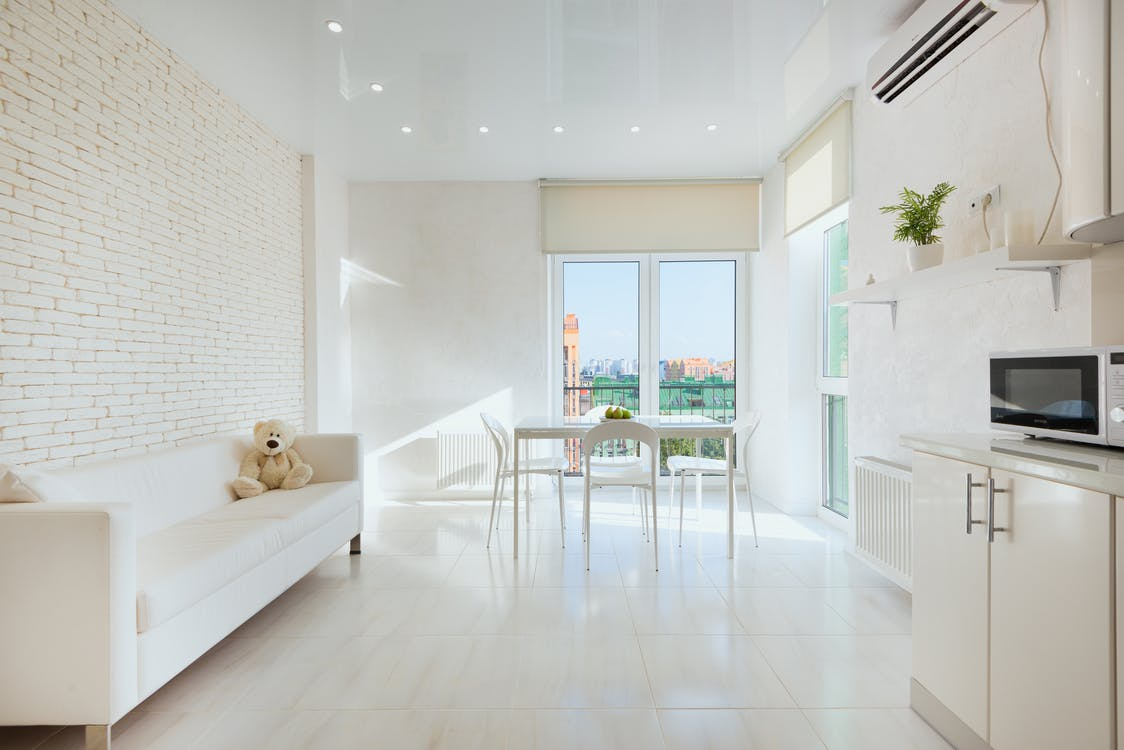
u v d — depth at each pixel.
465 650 2.42
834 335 4.49
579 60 3.27
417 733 1.86
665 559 3.59
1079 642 1.32
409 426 5.35
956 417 2.67
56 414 2.48
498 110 3.88
